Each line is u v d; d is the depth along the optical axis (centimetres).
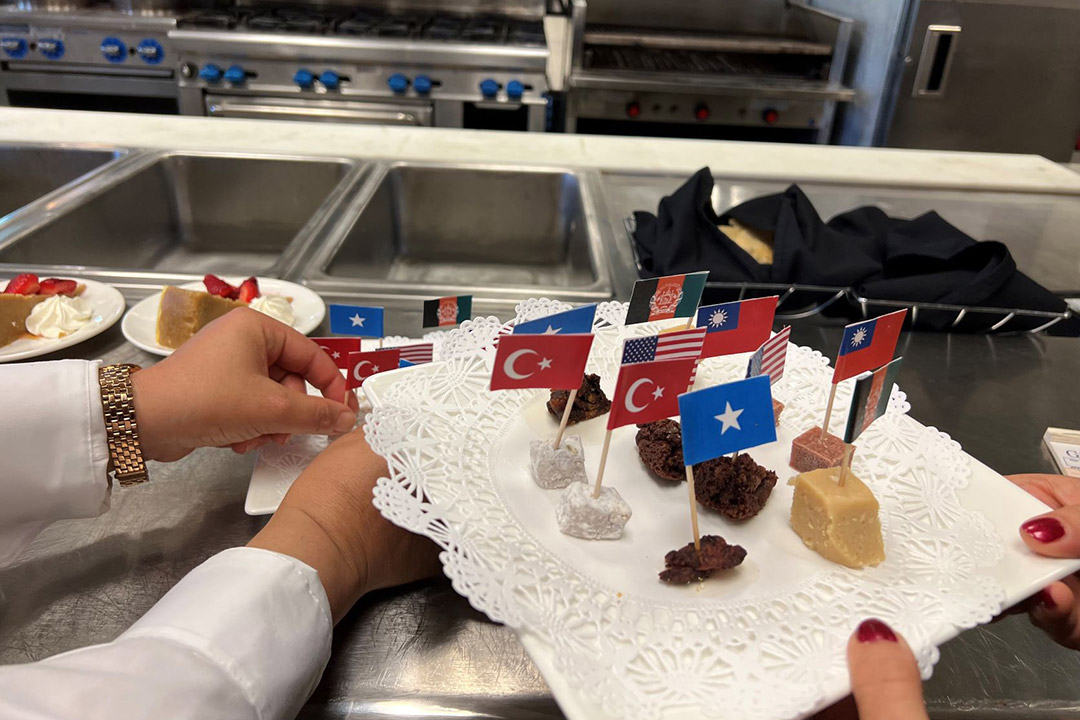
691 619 50
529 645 46
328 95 233
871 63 270
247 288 97
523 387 57
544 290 109
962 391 91
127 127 164
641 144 176
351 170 148
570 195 155
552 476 61
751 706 43
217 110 231
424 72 231
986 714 54
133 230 143
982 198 158
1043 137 269
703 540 54
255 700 45
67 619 56
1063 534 53
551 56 252
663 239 114
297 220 158
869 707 43
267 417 63
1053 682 57
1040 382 94
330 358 74
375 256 145
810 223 117
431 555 63
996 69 255
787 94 249
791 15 300
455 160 155
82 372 58
